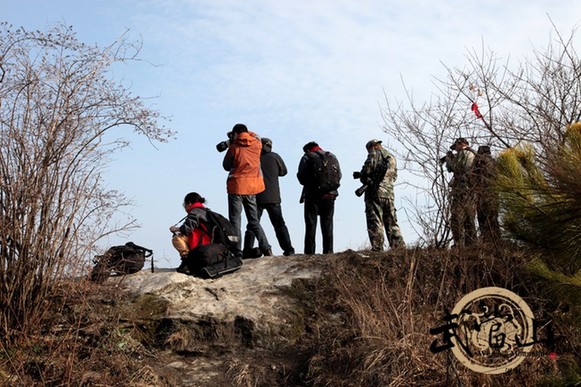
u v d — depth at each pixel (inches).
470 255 350.3
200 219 387.9
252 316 341.7
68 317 343.6
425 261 359.9
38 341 327.3
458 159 368.2
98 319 342.6
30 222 334.3
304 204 411.8
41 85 339.0
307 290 360.2
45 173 335.9
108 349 327.6
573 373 236.4
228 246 388.5
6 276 331.3
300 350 326.6
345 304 343.9
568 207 189.0
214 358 327.0
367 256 383.2
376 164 408.2
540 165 203.3
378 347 300.7
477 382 286.0
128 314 349.7
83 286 348.8
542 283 225.6
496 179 214.7
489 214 326.6
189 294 365.1
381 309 316.8
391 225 406.3
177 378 313.0
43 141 336.5
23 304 330.3
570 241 193.5
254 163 400.2
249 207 403.5
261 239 407.8
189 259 381.7
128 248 386.6
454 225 361.4
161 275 378.3
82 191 340.5
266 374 312.8
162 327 343.3
